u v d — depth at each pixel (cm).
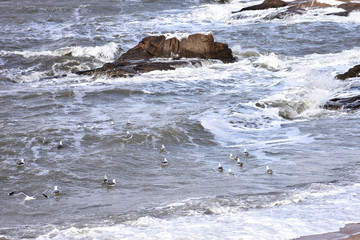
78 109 3825
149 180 2402
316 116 3606
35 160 2678
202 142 3023
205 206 1912
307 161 2591
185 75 5078
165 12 9488
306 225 1598
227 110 3712
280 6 9081
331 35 6906
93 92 4378
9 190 2286
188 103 3969
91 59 6219
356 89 4156
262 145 2953
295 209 1795
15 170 2533
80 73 5416
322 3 8850
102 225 1770
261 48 6456
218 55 5834
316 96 4003
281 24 7700
